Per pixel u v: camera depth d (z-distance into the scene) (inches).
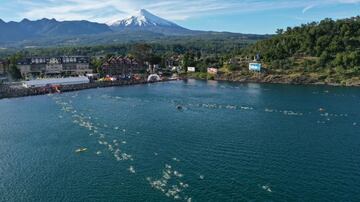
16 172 4003.4
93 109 7298.2
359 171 3937.0
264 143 4909.0
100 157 4419.3
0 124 6063.0
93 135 5349.4
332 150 4613.7
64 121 6230.3
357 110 7076.8
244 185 3614.7
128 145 4867.1
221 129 5659.5
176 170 3991.1
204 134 5364.2
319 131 5531.5
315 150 4613.7
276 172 3919.8
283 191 3489.2
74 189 3575.3
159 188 3563.0
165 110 7204.7
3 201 3368.6
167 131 5551.2
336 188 3545.8
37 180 3791.8
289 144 4862.2
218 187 3570.4
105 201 3336.6
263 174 3868.1
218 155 4443.9
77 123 6077.8
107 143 4958.2
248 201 3302.2
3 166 4178.2
